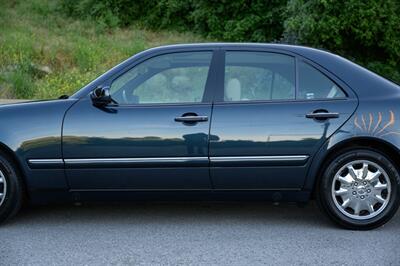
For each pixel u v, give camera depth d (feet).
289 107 16.58
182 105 16.71
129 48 53.88
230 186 16.65
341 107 16.55
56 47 50.75
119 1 66.95
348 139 16.35
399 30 46.19
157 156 16.46
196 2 64.13
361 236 16.29
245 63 17.20
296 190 16.71
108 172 16.58
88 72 47.24
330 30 45.14
